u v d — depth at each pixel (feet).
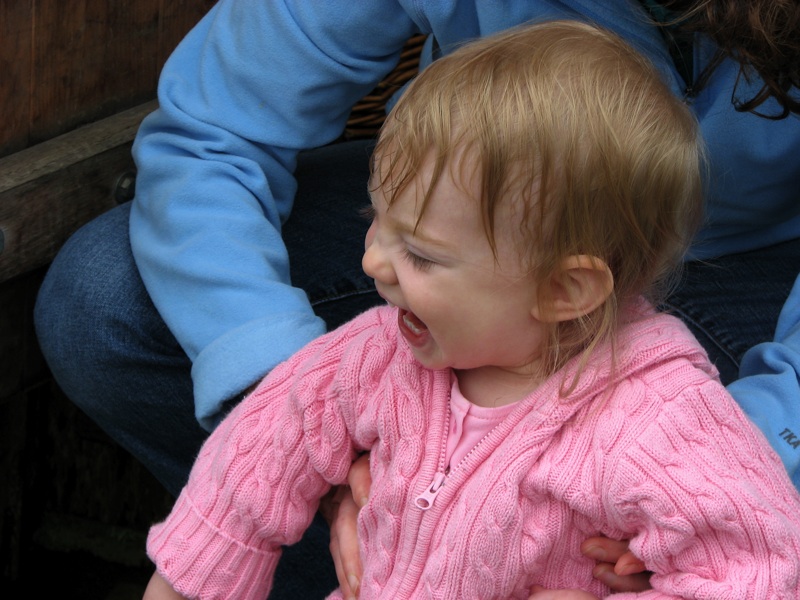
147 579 8.59
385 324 4.84
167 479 6.73
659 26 5.36
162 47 7.90
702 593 4.00
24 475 8.28
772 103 5.77
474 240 4.08
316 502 5.12
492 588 4.32
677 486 4.01
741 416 4.25
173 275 5.93
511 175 4.00
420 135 4.07
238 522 4.97
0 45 6.60
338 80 6.17
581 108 4.08
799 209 6.58
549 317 4.22
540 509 4.29
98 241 6.42
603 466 4.15
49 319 6.39
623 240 4.22
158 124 6.50
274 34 6.08
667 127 4.25
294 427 4.88
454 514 4.37
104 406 6.48
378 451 4.69
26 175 6.81
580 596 4.30
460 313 4.20
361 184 7.06
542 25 4.51
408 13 5.89
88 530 8.60
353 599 4.91
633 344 4.31
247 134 6.23
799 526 4.10
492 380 4.54
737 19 4.61
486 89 4.09
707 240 6.49
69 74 7.18
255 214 6.09
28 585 8.57
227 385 5.52
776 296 6.49
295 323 5.65
